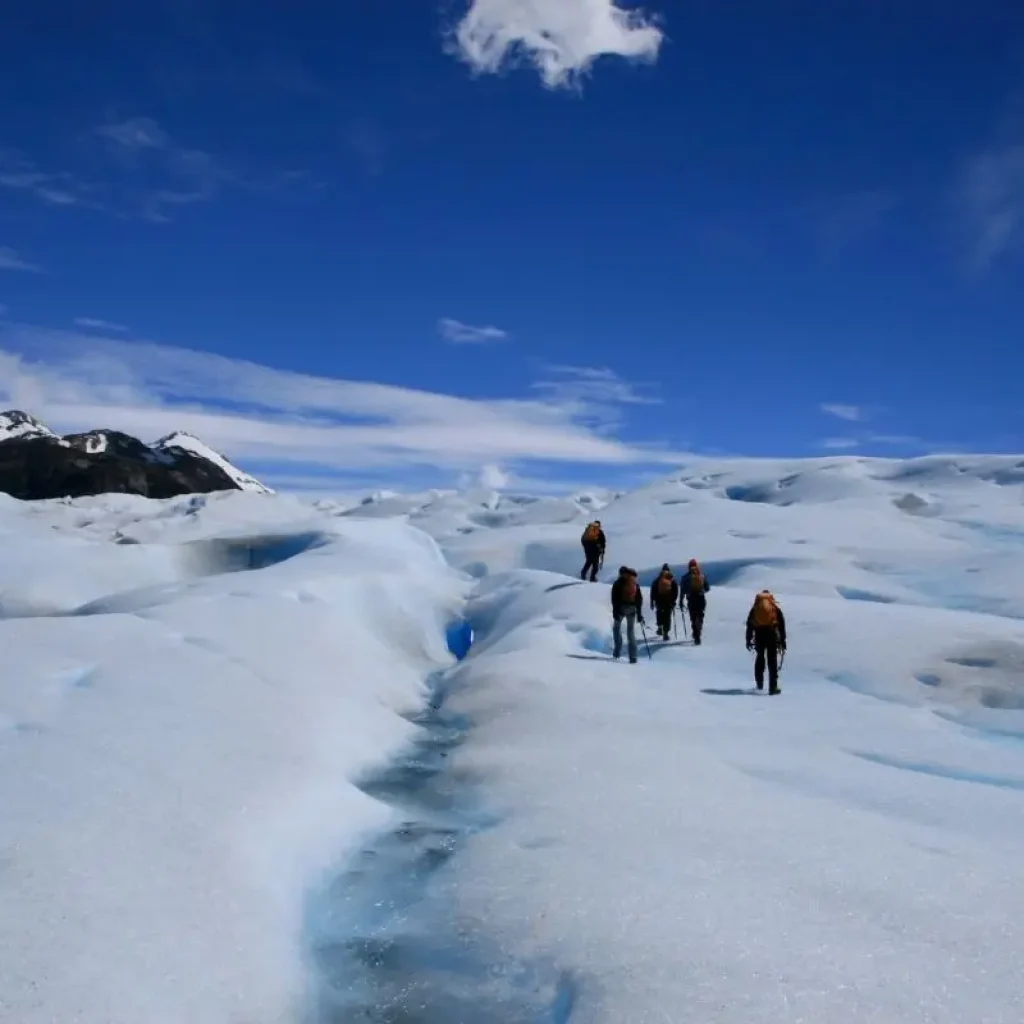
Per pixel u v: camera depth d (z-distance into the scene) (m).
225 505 60.06
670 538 38.38
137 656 12.41
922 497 44.34
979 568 27.98
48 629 13.27
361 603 20.75
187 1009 5.18
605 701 14.14
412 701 15.90
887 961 5.43
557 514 59.69
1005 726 13.01
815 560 30.64
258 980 5.79
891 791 9.44
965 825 8.34
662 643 20.09
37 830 6.69
